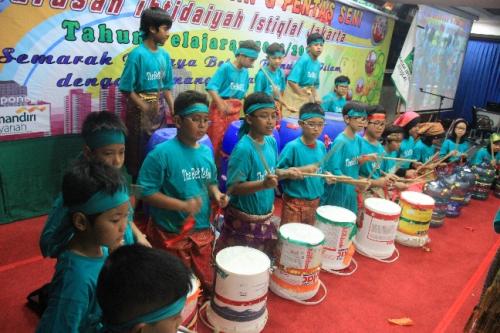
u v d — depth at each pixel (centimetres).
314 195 289
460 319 263
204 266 237
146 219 258
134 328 94
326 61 605
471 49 1075
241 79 429
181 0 394
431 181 411
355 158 321
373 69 711
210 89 409
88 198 118
